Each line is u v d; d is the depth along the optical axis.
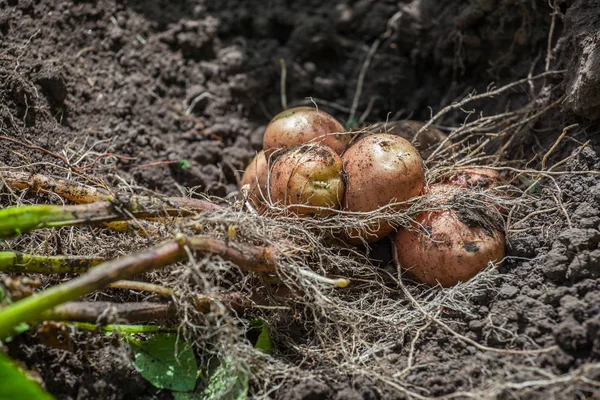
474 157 1.00
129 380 0.89
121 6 1.09
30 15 1.04
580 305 0.88
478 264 0.91
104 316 0.86
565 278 0.90
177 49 1.10
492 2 1.05
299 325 0.92
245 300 0.90
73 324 0.87
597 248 0.90
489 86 1.05
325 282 0.90
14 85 0.99
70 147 1.00
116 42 1.08
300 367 0.89
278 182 0.92
